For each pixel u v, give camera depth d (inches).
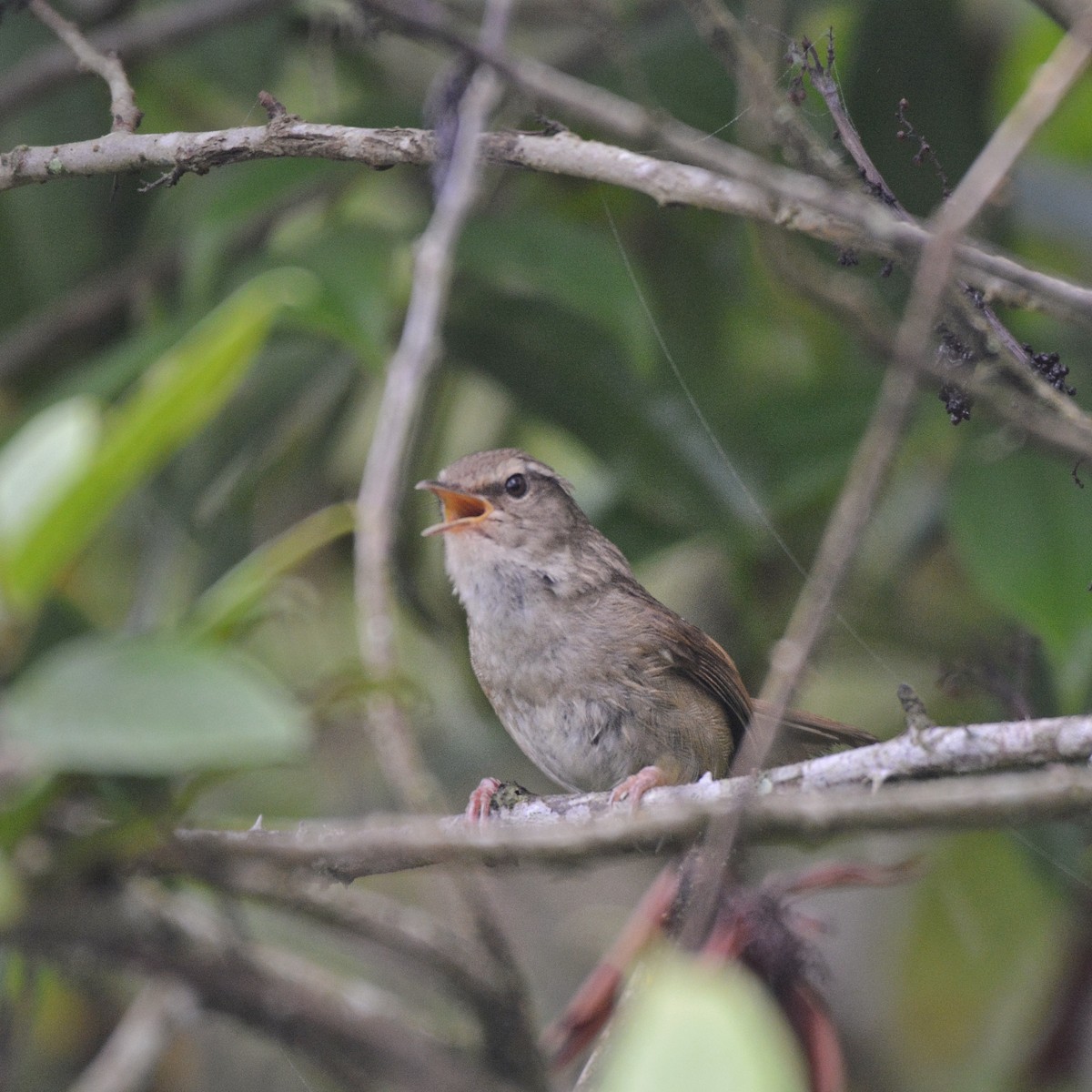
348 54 513.3
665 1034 155.4
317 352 489.4
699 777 412.2
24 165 311.4
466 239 415.8
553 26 467.5
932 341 269.0
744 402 456.1
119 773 253.3
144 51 433.1
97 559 520.7
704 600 532.4
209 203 428.8
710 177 278.4
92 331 527.8
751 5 335.0
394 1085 266.7
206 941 285.4
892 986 488.1
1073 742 259.0
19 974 310.3
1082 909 433.1
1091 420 262.1
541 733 416.2
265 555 271.7
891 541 443.5
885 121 407.5
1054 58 269.1
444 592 515.8
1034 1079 448.1
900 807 229.1
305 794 478.9
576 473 540.7
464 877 241.9
